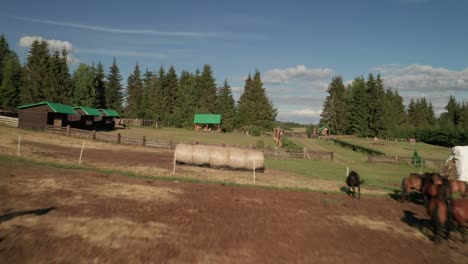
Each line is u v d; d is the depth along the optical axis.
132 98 95.50
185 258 6.67
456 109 106.00
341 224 10.50
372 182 20.80
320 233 9.34
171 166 20.64
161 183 14.86
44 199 10.11
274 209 11.80
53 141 27.30
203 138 52.47
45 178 13.23
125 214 9.35
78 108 45.06
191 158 21.55
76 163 18.02
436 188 12.77
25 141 25.00
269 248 7.75
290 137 75.06
